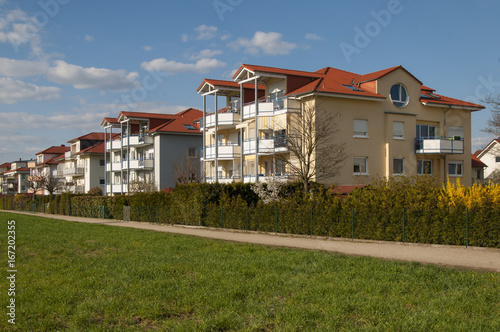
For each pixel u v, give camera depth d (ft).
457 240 57.47
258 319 28.30
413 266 42.50
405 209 63.93
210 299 32.58
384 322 26.89
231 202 93.40
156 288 36.14
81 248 63.98
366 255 52.16
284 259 48.85
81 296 34.88
